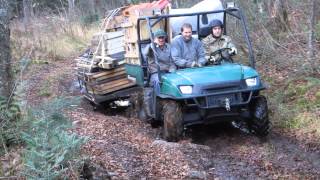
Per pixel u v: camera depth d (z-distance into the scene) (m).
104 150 6.20
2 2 5.87
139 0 23.53
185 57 8.03
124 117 9.34
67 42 21.42
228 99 7.14
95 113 9.52
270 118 8.19
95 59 10.39
